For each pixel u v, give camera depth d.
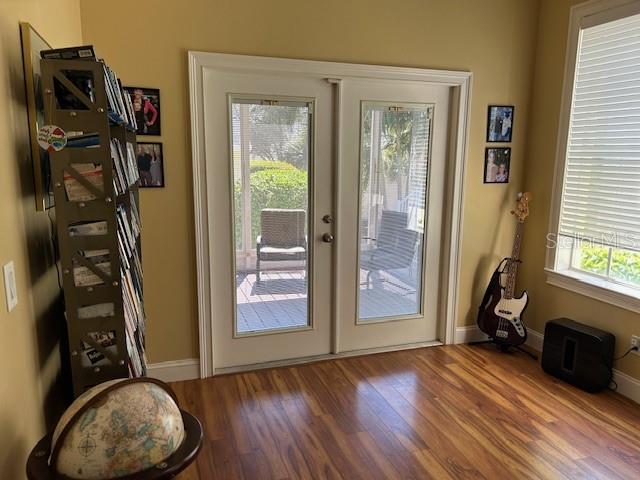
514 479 2.15
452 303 3.65
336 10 2.99
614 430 2.55
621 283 3.01
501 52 3.42
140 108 2.72
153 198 2.84
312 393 2.91
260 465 2.23
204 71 2.82
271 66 2.90
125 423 1.11
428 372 3.22
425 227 3.55
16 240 1.31
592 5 3.04
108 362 1.48
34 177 1.46
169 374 3.03
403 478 2.16
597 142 3.08
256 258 3.18
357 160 3.27
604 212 3.06
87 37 2.59
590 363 2.95
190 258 2.97
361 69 3.08
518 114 3.57
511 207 3.69
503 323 3.52
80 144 1.38
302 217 3.24
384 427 2.56
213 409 2.72
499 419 2.65
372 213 3.39
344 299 3.41
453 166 3.47
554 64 3.36
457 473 2.19
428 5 3.18
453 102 3.43
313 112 3.12
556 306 3.44
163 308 2.97
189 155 2.86
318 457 2.30
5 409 1.19
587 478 2.16
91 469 1.08
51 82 1.34
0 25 1.23
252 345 3.24
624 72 2.88
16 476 1.26
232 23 2.80
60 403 1.75
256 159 3.07
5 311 1.21
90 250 1.42
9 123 1.28
